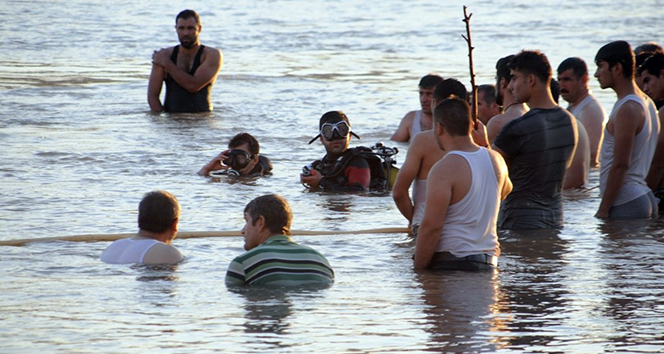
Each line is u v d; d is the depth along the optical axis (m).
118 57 67.00
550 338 14.71
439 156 21.83
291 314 15.88
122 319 15.47
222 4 118.00
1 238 21.70
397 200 22.25
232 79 56.69
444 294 17.34
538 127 22.77
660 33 90.81
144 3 115.44
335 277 18.58
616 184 24.50
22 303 16.36
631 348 14.27
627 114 24.14
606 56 24.12
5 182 28.44
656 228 23.61
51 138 36.69
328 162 29.69
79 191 27.52
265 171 31.50
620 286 18.08
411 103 48.03
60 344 14.16
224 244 21.48
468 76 59.34
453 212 19.34
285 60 67.06
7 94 48.78
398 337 14.66
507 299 17.05
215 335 14.65
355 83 55.47
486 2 130.50
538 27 96.25
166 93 45.34
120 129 39.56
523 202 23.36
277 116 44.00
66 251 20.39
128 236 21.72
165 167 31.84
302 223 24.20
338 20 101.69
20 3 108.56
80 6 108.00
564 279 18.62
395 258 20.45
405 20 102.69
